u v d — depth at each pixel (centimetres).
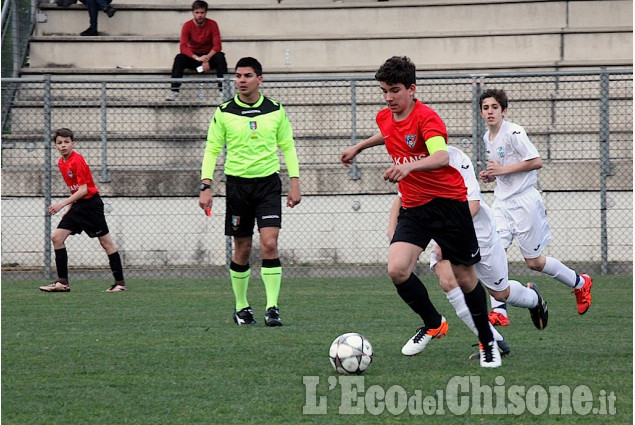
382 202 4003
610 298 2981
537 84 4403
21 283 3703
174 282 3694
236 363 1838
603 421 1351
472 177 1964
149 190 4012
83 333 2286
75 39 4919
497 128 2500
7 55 4919
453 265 1736
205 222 4028
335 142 4303
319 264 4019
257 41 4931
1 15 4888
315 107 4388
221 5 5122
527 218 2506
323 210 4022
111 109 4416
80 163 3266
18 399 1527
